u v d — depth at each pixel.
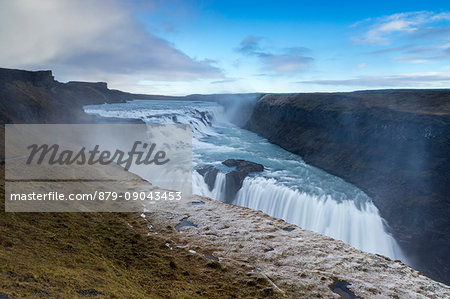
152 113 104.00
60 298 8.09
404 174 56.06
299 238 20.73
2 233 14.76
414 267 41.12
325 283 14.55
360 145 72.50
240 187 54.25
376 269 16.64
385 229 46.62
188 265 15.93
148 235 20.16
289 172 63.34
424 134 62.00
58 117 76.56
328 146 78.75
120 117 86.44
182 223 23.23
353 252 18.94
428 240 43.31
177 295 12.05
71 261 12.87
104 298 9.16
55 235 16.64
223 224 23.05
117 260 15.20
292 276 15.16
